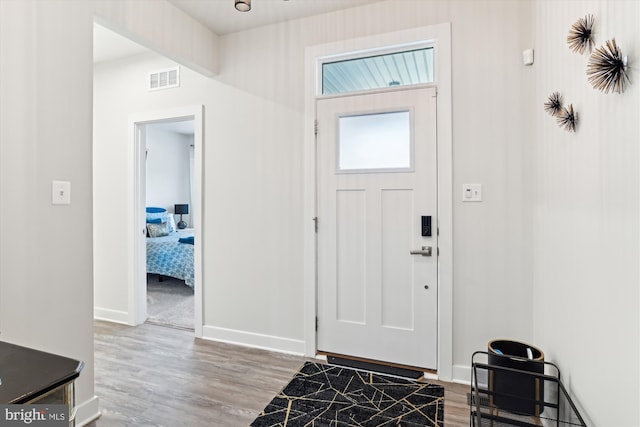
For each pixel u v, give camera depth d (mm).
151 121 3254
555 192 1709
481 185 2234
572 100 1455
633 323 969
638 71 929
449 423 1820
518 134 2154
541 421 1766
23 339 1608
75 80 1825
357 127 2561
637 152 944
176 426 1807
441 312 2320
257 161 2844
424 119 2375
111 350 2742
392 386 2195
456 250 2297
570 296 1492
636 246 952
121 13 2088
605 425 1146
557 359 1681
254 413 1914
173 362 2539
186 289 4645
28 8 1624
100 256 3465
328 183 2629
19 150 1596
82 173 1865
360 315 2557
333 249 2617
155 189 6520
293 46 2719
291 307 2744
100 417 1882
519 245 2160
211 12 2598
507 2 2180
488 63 2217
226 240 2953
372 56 2564
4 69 1541
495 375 1706
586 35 1270
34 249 1652
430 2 2338
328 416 1884
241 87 2889
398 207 2449
